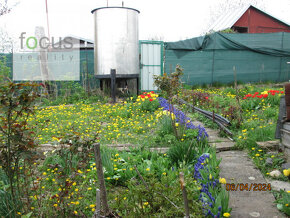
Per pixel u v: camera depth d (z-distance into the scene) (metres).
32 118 6.46
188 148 3.74
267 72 13.91
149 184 2.24
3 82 1.95
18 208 2.32
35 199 2.52
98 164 2.05
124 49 9.76
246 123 5.50
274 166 3.47
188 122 5.31
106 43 9.70
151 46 12.02
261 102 7.54
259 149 4.05
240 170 3.39
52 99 10.65
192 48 12.82
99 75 9.98
